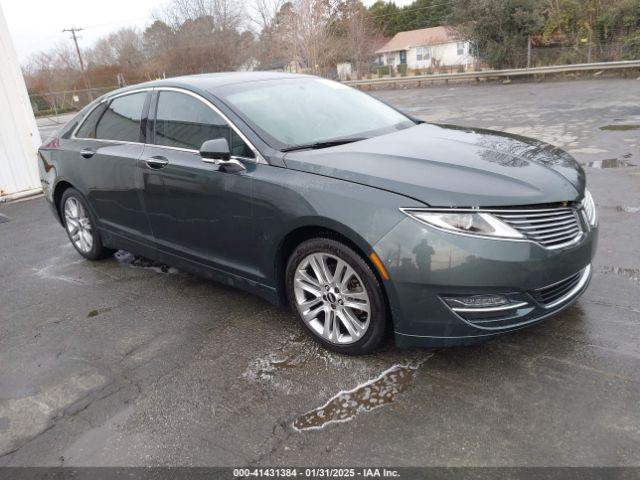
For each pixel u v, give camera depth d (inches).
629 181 241.8
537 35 935.0
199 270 153.5
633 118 411.2
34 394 119.6
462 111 557.9
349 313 118.0
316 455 93.0
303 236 125.1
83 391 118.9
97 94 1737.2
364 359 120.0
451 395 104.8
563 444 89.9
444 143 132.3
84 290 177.2
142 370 125.0
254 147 130.7
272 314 146.6
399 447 92.8
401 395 106.3
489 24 933.8
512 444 91.0
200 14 1834.4
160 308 157.0
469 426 96.0
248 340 133.7
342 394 108.6
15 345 143.9
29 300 173.6
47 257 216.5
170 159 149.2
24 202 328.5
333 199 112.2
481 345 120.6
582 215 112.8
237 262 140.0
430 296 104.3
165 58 1910.7
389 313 113.4
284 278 132.3
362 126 149.2
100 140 179.2
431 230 102.0
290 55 1574.8
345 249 113.0
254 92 149.7
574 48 887.7
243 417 104.7
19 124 332.2
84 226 199.5
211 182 136.9
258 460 93.1
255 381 116.0
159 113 157.9
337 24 1590.8
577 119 431.5
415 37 2111.2
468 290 102.0
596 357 112.4
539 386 105.0
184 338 137.9
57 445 101.8
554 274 105.9
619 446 88.4
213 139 136.9
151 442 100.0
